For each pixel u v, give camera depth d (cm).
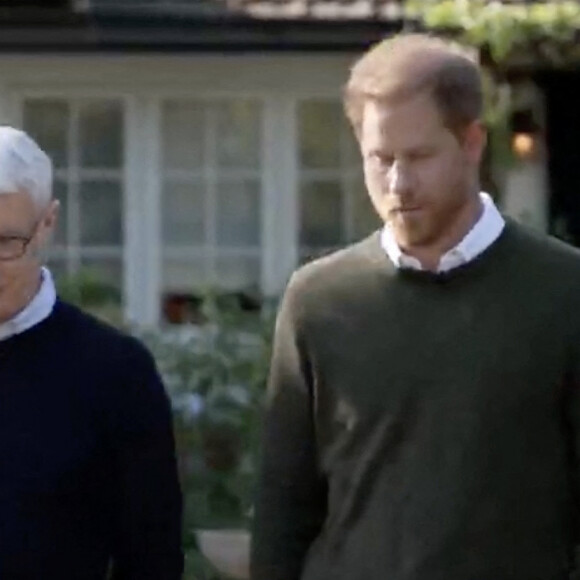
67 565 1158
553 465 1168
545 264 1180
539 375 1161
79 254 3341
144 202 3341
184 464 2409
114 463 1175
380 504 1179
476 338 1166
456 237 1177
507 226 1191
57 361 1166
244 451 2409
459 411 1161
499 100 3061
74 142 3331
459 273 1176
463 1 3031
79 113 3331
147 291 3338
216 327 2603
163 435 1183
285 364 1220
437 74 1148
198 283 3303
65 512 1157
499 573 1161
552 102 3191
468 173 1174
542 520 1166
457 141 1160
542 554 1167
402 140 1150
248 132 3341
